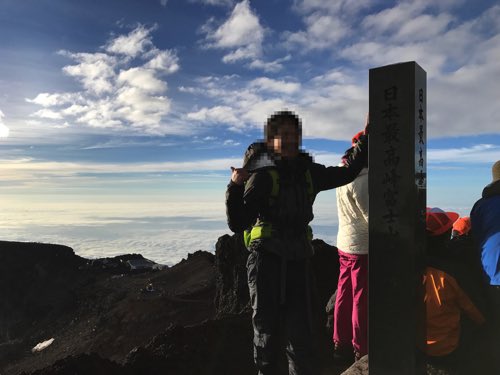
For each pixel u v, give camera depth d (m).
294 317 3.20
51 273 43.66
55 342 30.19
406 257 3.08
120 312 26.36
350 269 4.76
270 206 3.17
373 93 3.21
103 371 4.72
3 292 41.56
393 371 3.12
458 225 4.48
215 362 5.31
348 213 4.64
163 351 5.32
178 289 27.80
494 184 3.89
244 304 11.12
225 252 12.39
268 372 3.14
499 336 3.66
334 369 4.91
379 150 3.19
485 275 3.75
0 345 32.25
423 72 3.24
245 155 3.36
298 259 3.21
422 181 3.23
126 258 46.62
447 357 3.72
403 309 3.09
